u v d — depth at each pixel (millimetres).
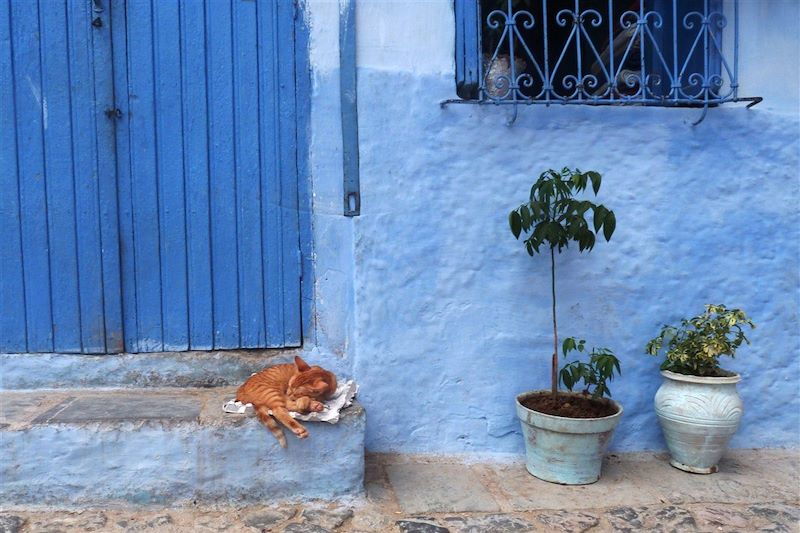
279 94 3740
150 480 3164
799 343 4043
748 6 3953
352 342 3797
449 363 3830
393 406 3809
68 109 3641
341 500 3271
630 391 3947
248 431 3199
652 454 3943
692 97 3781
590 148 3871
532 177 3844
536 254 3857
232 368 3754
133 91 3666
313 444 3244
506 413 3873
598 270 3902
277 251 3779
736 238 3975
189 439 3166
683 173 3930
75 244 3678
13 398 3541
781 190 3996
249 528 3021
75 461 3133
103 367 3699
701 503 3340
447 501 3314
